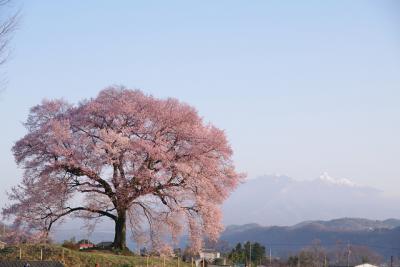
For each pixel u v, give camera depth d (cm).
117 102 4456
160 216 4384
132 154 4194
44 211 4247
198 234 4403
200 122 4662
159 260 4516
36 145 4244
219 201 4600
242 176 4681
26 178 4275
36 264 3362
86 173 4138
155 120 4462
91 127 4453
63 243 4612
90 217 4525
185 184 4319
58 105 4672
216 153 4600
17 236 4212
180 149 4431
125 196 4178
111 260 4062
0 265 3288
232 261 7581
